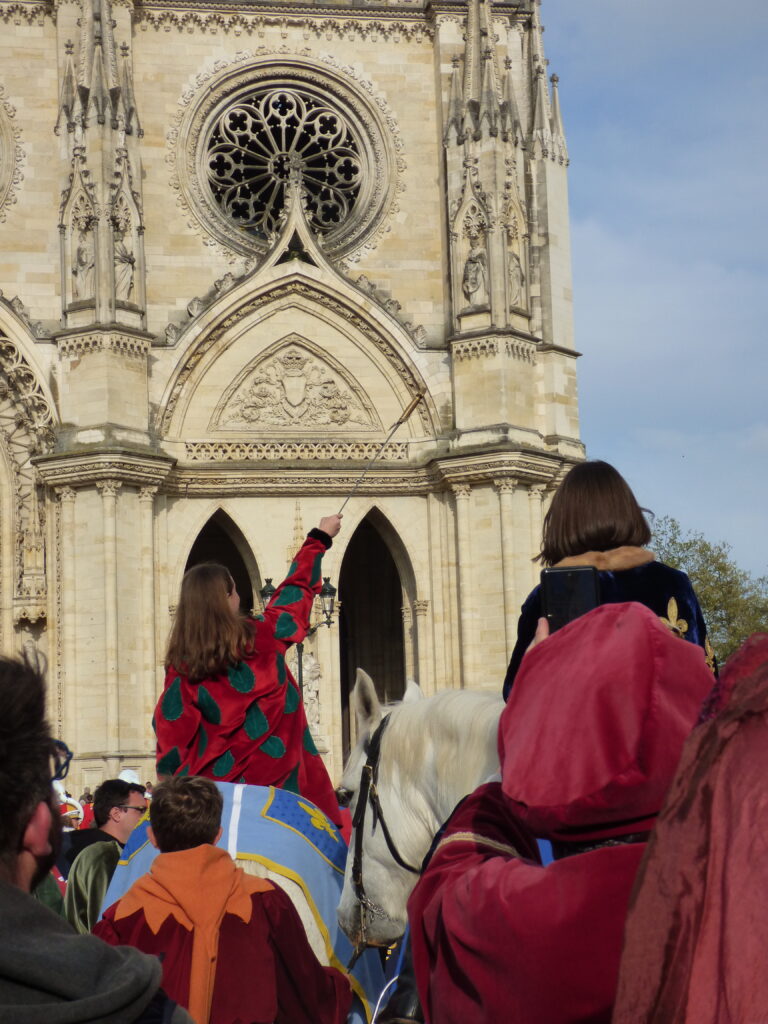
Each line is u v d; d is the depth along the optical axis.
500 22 65.12
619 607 5.33
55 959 4.00
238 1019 8.64
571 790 4.89
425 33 65.44
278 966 9.05
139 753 56.75
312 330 62.94
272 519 61.78
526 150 64.62
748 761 4.07
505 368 61.16
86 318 58.41
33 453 59.91
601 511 6.91
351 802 9.55
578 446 63.66
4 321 59.06
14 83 61.16
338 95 65.00
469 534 60.78
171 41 63.34
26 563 59.53
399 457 62.88
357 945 8.73
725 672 4.30
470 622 60.31
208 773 10.97
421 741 7.93
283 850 10.32
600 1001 4.76
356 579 71.88
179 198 62.62
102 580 56.72
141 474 57.75
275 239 62.34
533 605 7.00
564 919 4.79
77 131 58.78
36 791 4.16
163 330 61.69
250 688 10.97
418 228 64.75
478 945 5.05
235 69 63.78
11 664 4.24
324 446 62.12
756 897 3.91
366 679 9.64
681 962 4.10
